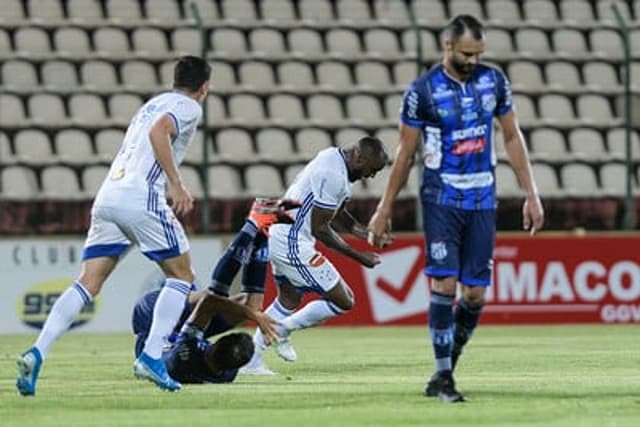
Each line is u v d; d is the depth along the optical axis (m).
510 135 29.27
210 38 75.06
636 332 58.75
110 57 72.38
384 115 73.38
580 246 64.62
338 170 36.56
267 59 74.25
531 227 29.64
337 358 43.91
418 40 66.94
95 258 30.78
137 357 34.06
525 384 33.09
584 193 70.69
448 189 28.52
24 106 69.88
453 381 28.92
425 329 61.56
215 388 32.09
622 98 76.12
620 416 25.88
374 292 62.84
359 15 78.69
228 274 33.09
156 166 30.30
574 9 81.25
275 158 69.62
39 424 24.69
